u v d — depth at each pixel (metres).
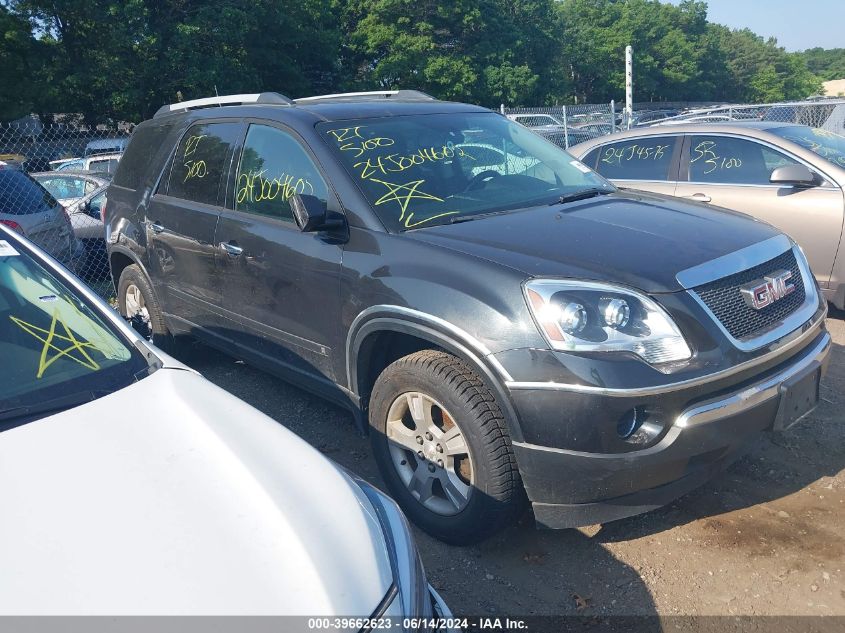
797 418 3.34
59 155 14.37
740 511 3.61
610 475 2.87
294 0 32.84
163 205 4.95
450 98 40.12
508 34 43.97
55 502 1.90
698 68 70.31
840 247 6.11
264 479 2.04
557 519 3.02
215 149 4.65
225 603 1.66
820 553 3.27
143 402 2.36
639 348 2.88
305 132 4.02
